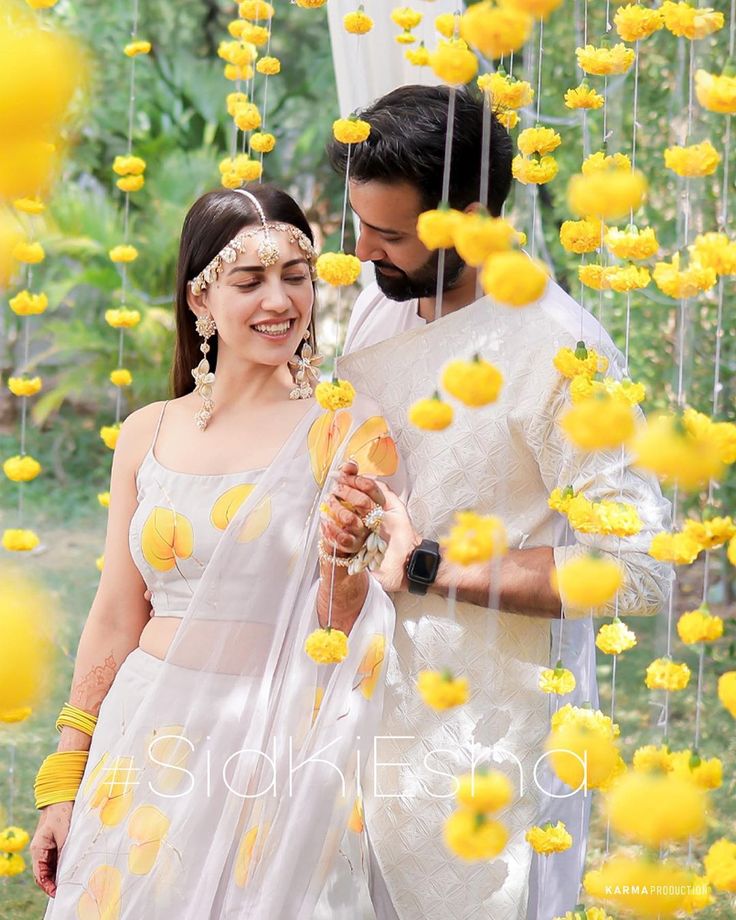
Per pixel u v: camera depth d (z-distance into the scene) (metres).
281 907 1.58
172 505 1.77
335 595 1.67
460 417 1.73
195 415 1.84
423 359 1.80
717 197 3.19
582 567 1.14
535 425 1.68
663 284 1.22
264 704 1.68
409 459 1.78
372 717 1.66
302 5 1.61
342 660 1.54
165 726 1.69
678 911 1.18
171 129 7.22
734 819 2.77
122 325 2.57
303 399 1.83
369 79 2.35
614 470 1.62
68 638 4.07
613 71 1.46
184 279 1.82
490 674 1.72
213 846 1.64
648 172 3.93
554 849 1.56
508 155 1.72
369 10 2.29
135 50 2.53
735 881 1.14
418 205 1.66
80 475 6.84
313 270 1.79
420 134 1.62
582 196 1.07
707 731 3.43
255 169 1.84
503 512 1.73
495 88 1.34
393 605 1.73
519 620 1.73
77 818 1.74
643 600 1.61
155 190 7.08
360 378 1.85
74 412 7.24
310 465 1.75
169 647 1.74
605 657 4.17
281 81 7.39
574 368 1.52
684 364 1.22
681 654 3.89
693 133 1.44
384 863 1.71
